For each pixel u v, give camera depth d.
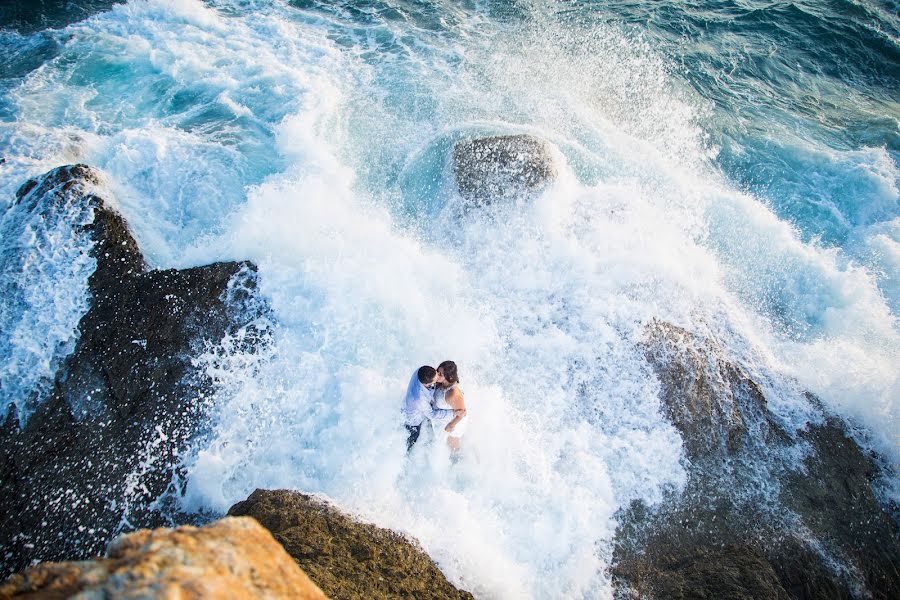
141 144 9.38
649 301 8.48
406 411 6.63
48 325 7.21
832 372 8.38
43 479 6.34
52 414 6.72
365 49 12.59
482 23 13.82
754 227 10.10
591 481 6.87
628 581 6.24
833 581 6.62
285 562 3.41
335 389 7.25
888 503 7.38
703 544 6.65
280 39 12.58
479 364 7.68
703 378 7.80
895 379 8.20
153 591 2.62
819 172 11.36
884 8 15.34
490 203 9.32
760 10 15.16
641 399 7.53
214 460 6.62
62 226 7.77
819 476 7.36
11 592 2.76
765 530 6.84
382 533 5.83
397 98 11.38
